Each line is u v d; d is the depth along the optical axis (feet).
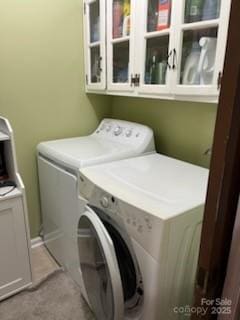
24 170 6.31
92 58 6.33
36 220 6.84
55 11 5.80
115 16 5.21
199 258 1.66
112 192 3.52
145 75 4.86
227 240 1.56
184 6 3.86
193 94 3.99
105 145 5.79
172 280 3.24
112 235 3.71
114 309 3.37
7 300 5.20
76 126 6.91
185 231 3.12
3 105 5.65
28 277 5.39
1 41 5.30
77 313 4.95
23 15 5.42
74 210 4.81
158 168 4.55
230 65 1.29
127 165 4.69
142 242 3.10
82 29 6.29
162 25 4.31
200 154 5.24
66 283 5.65
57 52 6.08
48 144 5.92
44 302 5.18
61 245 5.77
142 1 4.47
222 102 1.35
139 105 6.49
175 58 4.12
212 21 3.53
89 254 4.22
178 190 3.61
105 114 7.40
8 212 4.73
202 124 5.08
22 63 5.66
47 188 5.83
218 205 1.47
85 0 5.93
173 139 5.76
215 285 1.67
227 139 1.36
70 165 4.71
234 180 1.42
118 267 3.51
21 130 6.03
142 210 3.05
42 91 6.10
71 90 6.56
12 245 4.95
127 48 5.27
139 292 3.37
